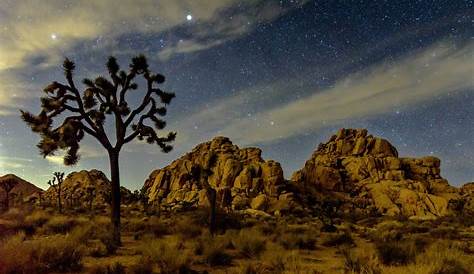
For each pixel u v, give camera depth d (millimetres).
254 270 9047
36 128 13398
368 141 93125
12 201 51938
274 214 58531
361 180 83250
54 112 13492
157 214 38156
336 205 43312
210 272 9383
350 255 10344
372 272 8312
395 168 85000
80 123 13555
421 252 11195
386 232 19984
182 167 88500
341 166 88375
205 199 70438
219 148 88688
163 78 15195
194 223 21625
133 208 47844
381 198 73438
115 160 14031
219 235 17891
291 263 9766
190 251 11961
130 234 17922
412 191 72312
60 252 9477
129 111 14727
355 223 44812
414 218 56781
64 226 17469
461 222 41312
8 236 13641
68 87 13648
